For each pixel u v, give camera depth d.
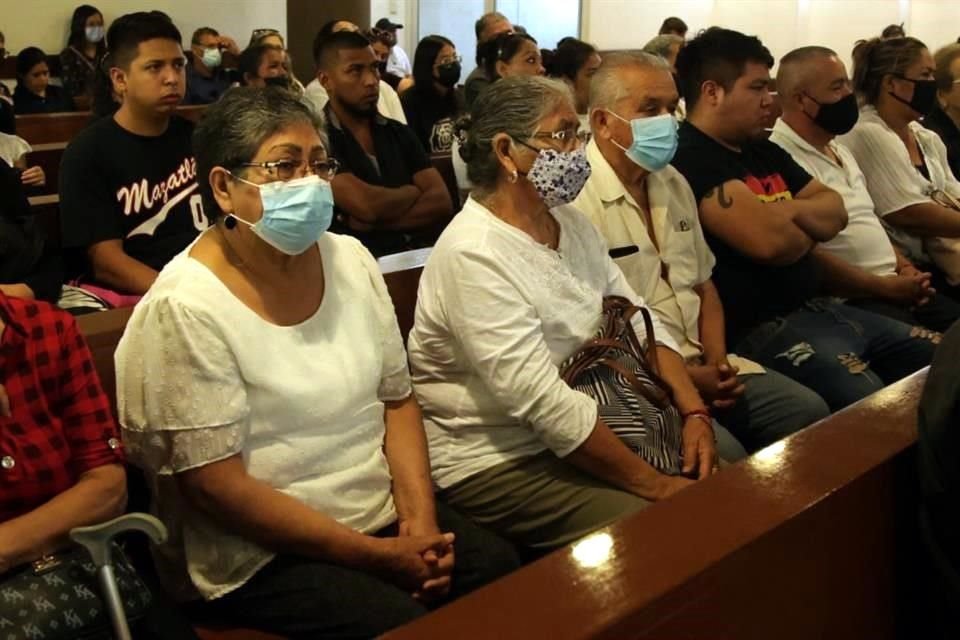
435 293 1.92
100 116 3.17
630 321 2.07
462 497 1.94
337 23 3.61
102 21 7.73
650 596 1.00
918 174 3.50
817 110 3.03
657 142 2.27
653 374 2.00
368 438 1.71
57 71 7.75
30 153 4.18
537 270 1.90
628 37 11.02
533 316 1.87
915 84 3.45
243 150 1.56
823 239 2.80
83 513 1.44
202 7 8.54
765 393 2.44
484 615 0.97
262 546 1.57
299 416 1.60
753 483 1.24
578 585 1.02
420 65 5.09
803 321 2.74
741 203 2.59
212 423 1.52
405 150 3.32
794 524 1.17
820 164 3.09
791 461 1.30
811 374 2.62
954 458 1.30
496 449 1.92
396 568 1.62
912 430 1.40
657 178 2.42
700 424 2.05
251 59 4.89
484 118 1.92
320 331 1.65
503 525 1.91
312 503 1.62
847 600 1.33
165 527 1.47
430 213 3.29
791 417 2.40
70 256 2.63
